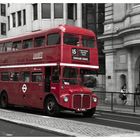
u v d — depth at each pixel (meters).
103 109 25.22
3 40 24.08
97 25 48.22
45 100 19.81
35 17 47.19
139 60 29.69
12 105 23.39
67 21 45.84
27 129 13.64
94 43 20.19
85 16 48.09
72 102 18.89
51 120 15.77
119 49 31.88
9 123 15.40
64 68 18.78
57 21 45.56
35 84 20.61
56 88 18.95
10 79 23.16
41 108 20.11
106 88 33.31
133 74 30.05
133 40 27.91
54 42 19.20
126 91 30.22
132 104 23.59
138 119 19.30
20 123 14.69
